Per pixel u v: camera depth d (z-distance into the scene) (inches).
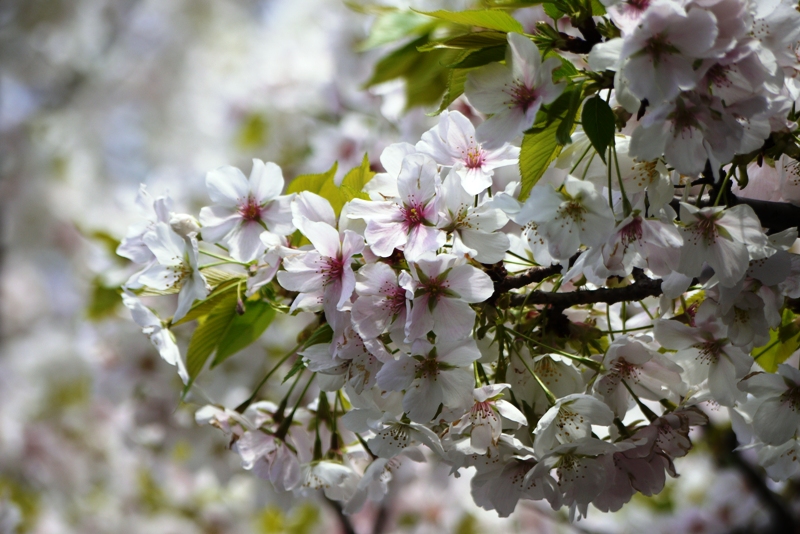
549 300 33.8
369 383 32.4
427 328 31.9
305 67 78.7
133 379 53.7
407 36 39.7
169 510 79.0
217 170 34.6
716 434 62.8
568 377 33.6
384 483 35.5
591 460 32.8
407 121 57.4
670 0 30.4
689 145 31.3
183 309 34.3
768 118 31.7
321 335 33.3
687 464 77.7
